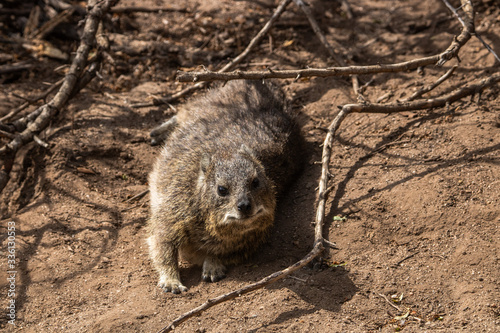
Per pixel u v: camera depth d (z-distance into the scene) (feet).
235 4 45.83
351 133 32.12
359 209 26.86
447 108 31.17
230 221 24.14
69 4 44.39
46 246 26.86
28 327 22.59
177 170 27.84
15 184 30.96
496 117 29.96
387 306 22.24
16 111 33.47
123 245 27.76
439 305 22.08
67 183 30.91
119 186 32.04
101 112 36.11
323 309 22.20
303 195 29.30
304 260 22.95
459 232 24.73
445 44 38.75
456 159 27.89
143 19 44.91
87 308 23.52
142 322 22.12
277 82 38.24
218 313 22.40
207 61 40.86
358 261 24.53
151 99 37.50
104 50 36.91
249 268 26.04
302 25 43.45
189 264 27.73
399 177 27.89
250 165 25.02
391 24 43.37
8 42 41.93
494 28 37.99
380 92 35.42
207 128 31.09
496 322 20.51
